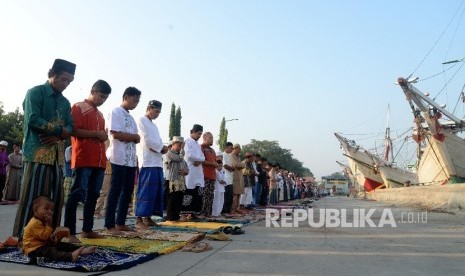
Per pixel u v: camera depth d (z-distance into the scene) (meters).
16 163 12.55
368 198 40.84
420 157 30.62
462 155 24.72
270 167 17.08
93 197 4.89
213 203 9.12
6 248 4.02
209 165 8.72
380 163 41.31
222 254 4.27
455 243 5.45
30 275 3.09
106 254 3.88
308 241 5.41
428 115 24.56
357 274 3.42
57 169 4.14
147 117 6.61
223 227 6.27
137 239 4.96
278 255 4.27
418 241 5.62
